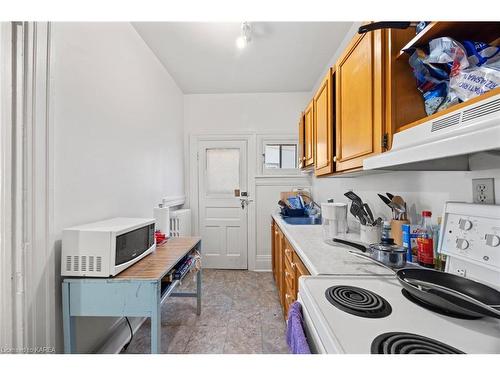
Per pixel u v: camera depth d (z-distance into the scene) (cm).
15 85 99
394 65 94
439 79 84
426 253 99
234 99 335
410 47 84
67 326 111
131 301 111
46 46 109
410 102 94
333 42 219
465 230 79
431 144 56
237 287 273
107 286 111
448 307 64
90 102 143
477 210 76
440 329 59
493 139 41
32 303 102
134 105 197
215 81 298
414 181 122
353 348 51
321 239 159
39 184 106
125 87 183
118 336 166
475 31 75
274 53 237
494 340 55
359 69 116
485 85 61
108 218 160
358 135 118
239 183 338
